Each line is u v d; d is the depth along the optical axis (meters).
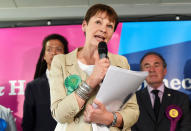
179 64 3.30
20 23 3.51
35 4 3.57
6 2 3.53
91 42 1.47
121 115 1.39
